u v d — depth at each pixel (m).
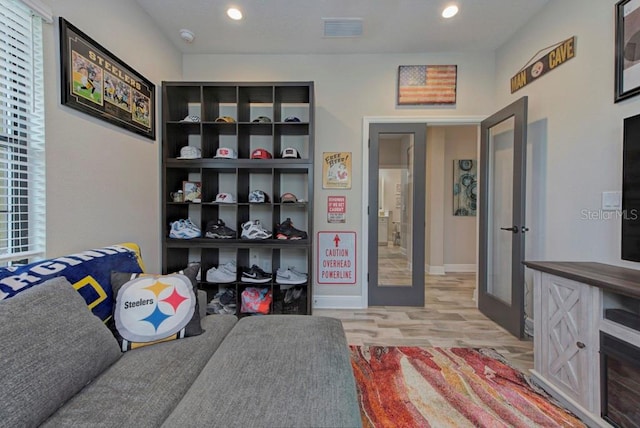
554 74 2.12
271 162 2.56
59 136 1.52
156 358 1.15
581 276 1.36
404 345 2.13
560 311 1.50
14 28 1.31
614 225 1.66
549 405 1.46
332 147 2.93
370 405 1.46
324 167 2.94
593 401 1.32
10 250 1.33
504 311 2.43
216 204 2.58
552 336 1.55
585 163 1.85
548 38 2.18
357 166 2.94
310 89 2.53
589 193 1.82
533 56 2.33
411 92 2.89
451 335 2.30
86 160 1.70
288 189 2.95
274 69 2.92
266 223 2.93
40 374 0.81
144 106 2.27
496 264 2.73
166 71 2.61
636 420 1.19
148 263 2.35
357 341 2.19
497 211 2.72
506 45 2.69
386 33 2.57
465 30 2.53
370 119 2.91
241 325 1.44
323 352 1.16
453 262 4.73
